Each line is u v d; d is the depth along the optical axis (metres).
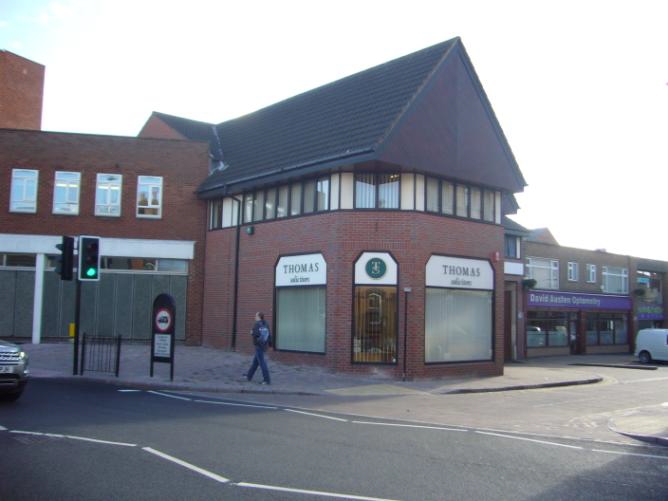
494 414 13.59
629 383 22.72
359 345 19.12
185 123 30.81
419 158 19.34
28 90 32.88
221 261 24.25
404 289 19.09
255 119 27.77
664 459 9.36
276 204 21.97
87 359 20.39
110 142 25.00
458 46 21.11
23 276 24.33
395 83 21.05
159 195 25.06
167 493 6.56
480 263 21.53
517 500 6.73
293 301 20.94
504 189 22.70
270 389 16.12
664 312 49.47
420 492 6.91
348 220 19.39
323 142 20.70
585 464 8.71
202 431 10.04
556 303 38.03
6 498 6.27
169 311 17.22
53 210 24.45
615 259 44.56
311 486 7.00
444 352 20.20
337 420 11.75
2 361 12.11
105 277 24.61
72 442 8.84
